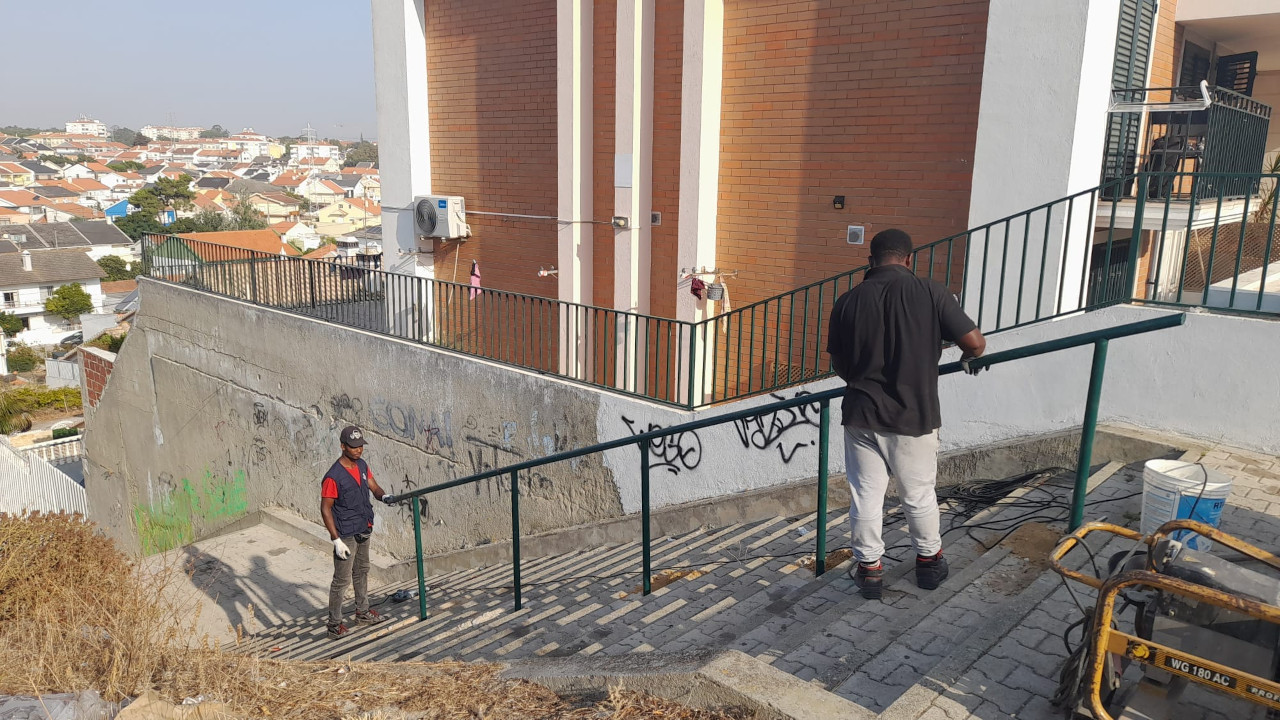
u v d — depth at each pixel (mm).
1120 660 2732
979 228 6098
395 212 12438
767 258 8930
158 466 15781
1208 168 7805
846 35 8039
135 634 4410
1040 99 6406
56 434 31234
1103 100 6523
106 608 4906
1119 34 8047
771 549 5996
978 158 6797
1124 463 5297
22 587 5516
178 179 154500
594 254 10375
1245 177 4980
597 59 9859
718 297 8977
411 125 11977
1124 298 5465
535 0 10594
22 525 6109
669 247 9633
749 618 4668
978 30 7270
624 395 8188
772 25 8492
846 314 3773
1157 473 3908
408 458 10680
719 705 3160
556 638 5129
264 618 9617
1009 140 6609
